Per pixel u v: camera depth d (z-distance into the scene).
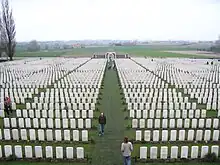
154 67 49.31
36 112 17.20
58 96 21.84
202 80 32.25
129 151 10.62
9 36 67.06
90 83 29.02
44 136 14.44
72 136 14.66
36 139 14.35
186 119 15.87
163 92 22.83
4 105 18.88
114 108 20.44
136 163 11.58
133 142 13.80
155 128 15.95
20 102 22.06
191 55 92.62
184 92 25.64
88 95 22.38
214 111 19.77
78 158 11.98
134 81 30.30
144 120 15.90
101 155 12.38
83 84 28.25
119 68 46.62
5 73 39.47
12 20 67.12
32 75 37.16
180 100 21.59
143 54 100.31
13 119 15.92
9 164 11.59
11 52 68.38
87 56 92.38
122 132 15.34
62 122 16.75
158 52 114.38
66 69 45.81
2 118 17.94
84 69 44.91
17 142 13.88
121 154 12.47
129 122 17.09
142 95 22.61
